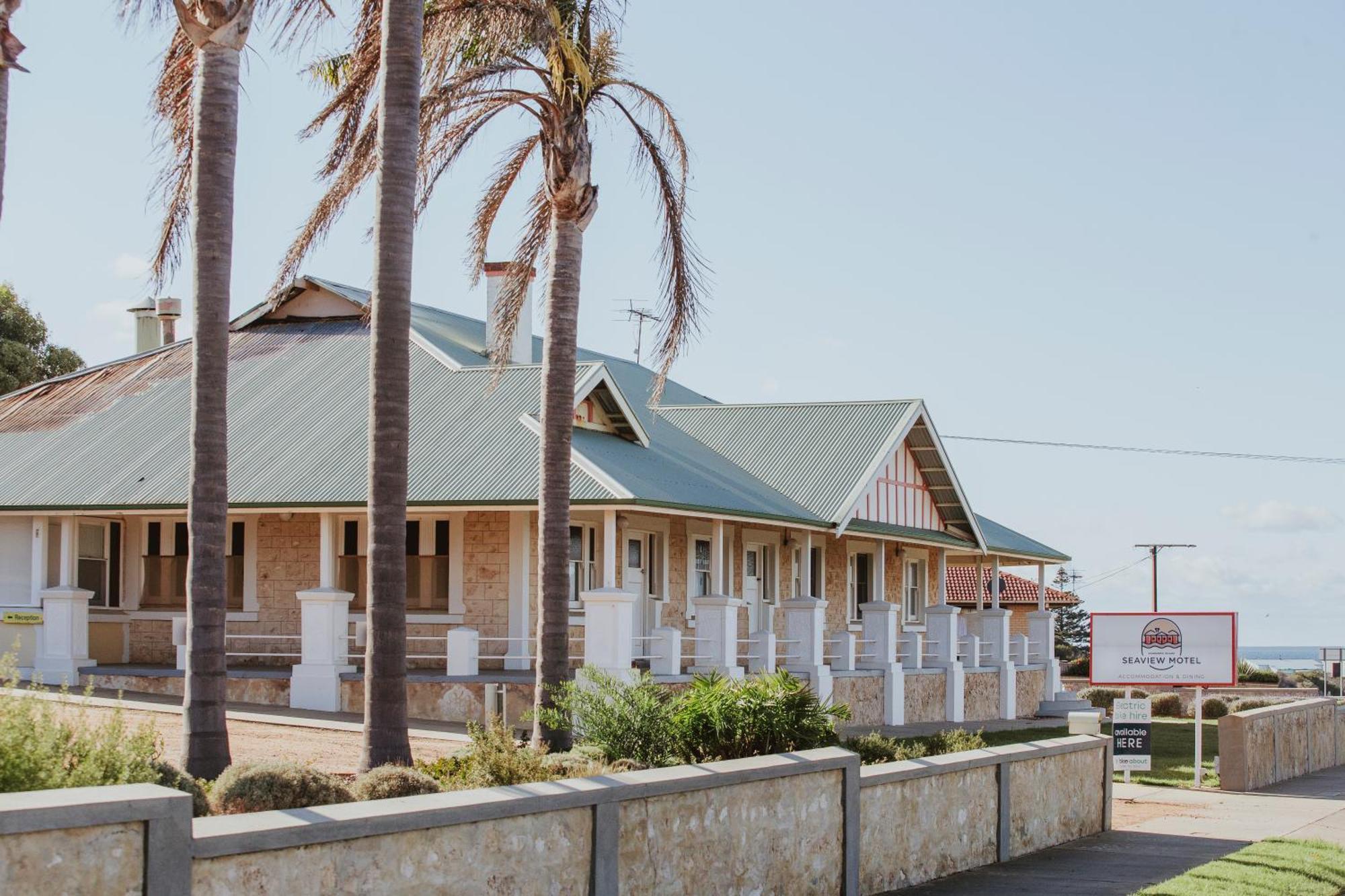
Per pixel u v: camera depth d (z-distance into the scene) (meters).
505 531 25.84
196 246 14.27
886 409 32.81
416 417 26.77
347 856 7.82
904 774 13.12
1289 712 25.08
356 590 26.75
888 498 32.69
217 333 14.18
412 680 23.11
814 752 12.09
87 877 6.58
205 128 14.31
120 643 28.11
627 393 34.81
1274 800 20.88
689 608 29.62
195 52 16.09
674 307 18.83
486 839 8.67
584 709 14.80
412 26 14.84
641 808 9.94
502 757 13.49
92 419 29.50
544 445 17.52
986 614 36.16
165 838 6.85
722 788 10.74
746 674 26.45
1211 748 29.34
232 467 26.05
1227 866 14.20
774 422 33.25
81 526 27.69
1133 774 23.95
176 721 19.95
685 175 18.64
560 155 17.59
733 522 28.22
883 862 12.85
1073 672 65.88
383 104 14.73
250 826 7.34
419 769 14.91
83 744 9.60
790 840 11.51
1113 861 15.00
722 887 10.70
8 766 8.84
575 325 17.78
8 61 12.96
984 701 34.88
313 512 24.44
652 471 25.92
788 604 27.30
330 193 16.62
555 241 17.78
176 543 28.22
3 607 26.08
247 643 27.12
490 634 25.78
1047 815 16.08
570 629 26.02
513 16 16.25
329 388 28.48
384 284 14.46
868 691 29.42
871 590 36.38
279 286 16.94
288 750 18.19
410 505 23.98
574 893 9.33
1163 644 22.81
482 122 17.61
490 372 27.75
